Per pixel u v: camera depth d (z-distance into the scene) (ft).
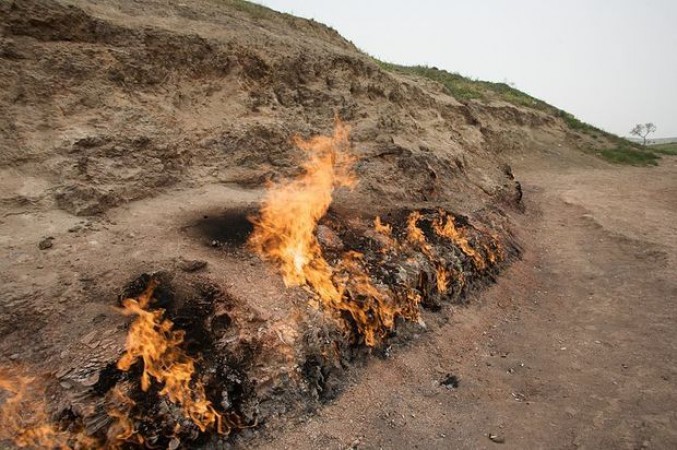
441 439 15.49
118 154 23.06
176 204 23.40
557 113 92.38
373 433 15.58
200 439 13.39
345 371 17.88
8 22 22.31
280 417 15.05
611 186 57.67
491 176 45.68
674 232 37.78
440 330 22.54
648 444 14.47
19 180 19.81
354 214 28.12
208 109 29.01
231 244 20.85
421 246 26.50
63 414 12.10
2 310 14.30
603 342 22.11
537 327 24.36
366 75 42.80
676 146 126.52
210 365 14.85
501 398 17.92
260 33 36.78
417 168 35.78
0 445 11.21
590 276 30.78
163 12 32.30
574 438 15.17
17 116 21.20
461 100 69.77
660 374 18.79
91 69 24.50
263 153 29.35
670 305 25.45
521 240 36.94
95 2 28.25
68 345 13.78
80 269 16.94
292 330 17.06
